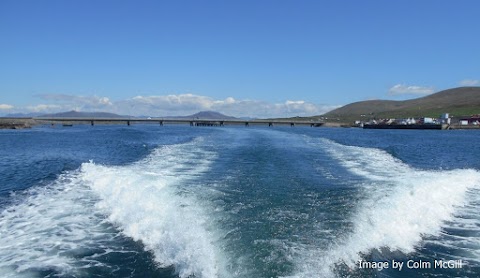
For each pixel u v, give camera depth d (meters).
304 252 9.31
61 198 14.80
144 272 8.86
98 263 9.33
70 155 29.78
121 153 30.83
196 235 10.36
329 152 31.41
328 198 14.52
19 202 14.43
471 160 30.64
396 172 21.38
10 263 9.31
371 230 11.04
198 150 32.22
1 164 24.34
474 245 10.67
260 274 8.20
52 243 10.50
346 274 8.41
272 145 38.12
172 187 16.05
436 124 119.31
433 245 10.61
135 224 11.59
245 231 10.70
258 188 16.27
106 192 15.45
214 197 14.43
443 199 14.98
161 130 84.62
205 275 8.27
